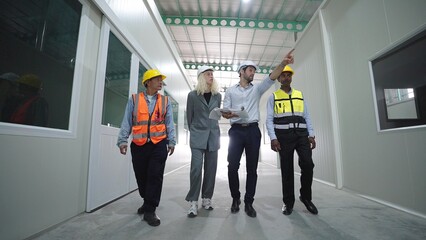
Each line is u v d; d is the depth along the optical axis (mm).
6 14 1240
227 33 6480
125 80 2680
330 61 3180
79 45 1791
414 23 1808
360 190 2518
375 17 2266
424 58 1748
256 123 1893
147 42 3410
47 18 1511
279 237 1347
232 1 5066
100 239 1316
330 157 3182
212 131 1977
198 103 1978
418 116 1791
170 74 5117
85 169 1875
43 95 1461
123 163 2566
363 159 2473
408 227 1515
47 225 1444
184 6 5293
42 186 1410
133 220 1668
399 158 1954
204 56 7949
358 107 2566
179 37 6750
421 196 1737
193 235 1380
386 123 2141
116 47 2439
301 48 4324
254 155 1846
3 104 1204
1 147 1157
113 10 2305
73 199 1721
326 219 1680
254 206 2064
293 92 1975
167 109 1847
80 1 1819
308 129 1923
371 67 2346
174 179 3922
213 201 2268
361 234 1395
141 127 1676
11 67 1255
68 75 1693
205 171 2018
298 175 4453
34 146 1356
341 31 2928
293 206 1916
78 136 1782
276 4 5117
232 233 1410
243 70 1990
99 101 2025
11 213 1202
